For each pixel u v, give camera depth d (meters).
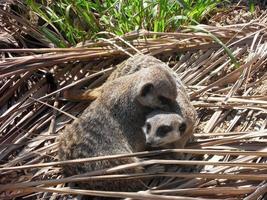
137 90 0.97
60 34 1.23
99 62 1.17
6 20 1.23
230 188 0.92
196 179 0.95
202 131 1.04
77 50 1.16
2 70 1.11
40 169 1.00
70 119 1.08
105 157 0.93
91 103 1.02
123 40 1.13
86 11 1.24
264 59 1.14
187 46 1.17
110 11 1.24
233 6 1.33
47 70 1.16
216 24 1.29
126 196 0.91
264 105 1.05
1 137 1.05
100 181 0.95
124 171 0.94
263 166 0.94
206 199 0.90
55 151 1.02
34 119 1.08
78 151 0.97
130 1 1.24
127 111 0.98
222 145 1.00
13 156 1.03
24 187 0.94
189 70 1.14
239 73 1.11
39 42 1.24
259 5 1.33
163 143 0.95
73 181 0.93
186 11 1.25
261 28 1.20
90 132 0.97
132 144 0.98
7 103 1.12
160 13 1.22
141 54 1.09
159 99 0.97
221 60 1.14
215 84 1.09
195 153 0.96
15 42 1.23
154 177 0.95
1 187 0.94
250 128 1.04
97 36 1.23
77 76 1.15
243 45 1.18
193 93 1.08
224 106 1.06
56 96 1.11
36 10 1.22
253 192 0.92
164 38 1.18
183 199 0.89
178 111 0.98
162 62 1.10
